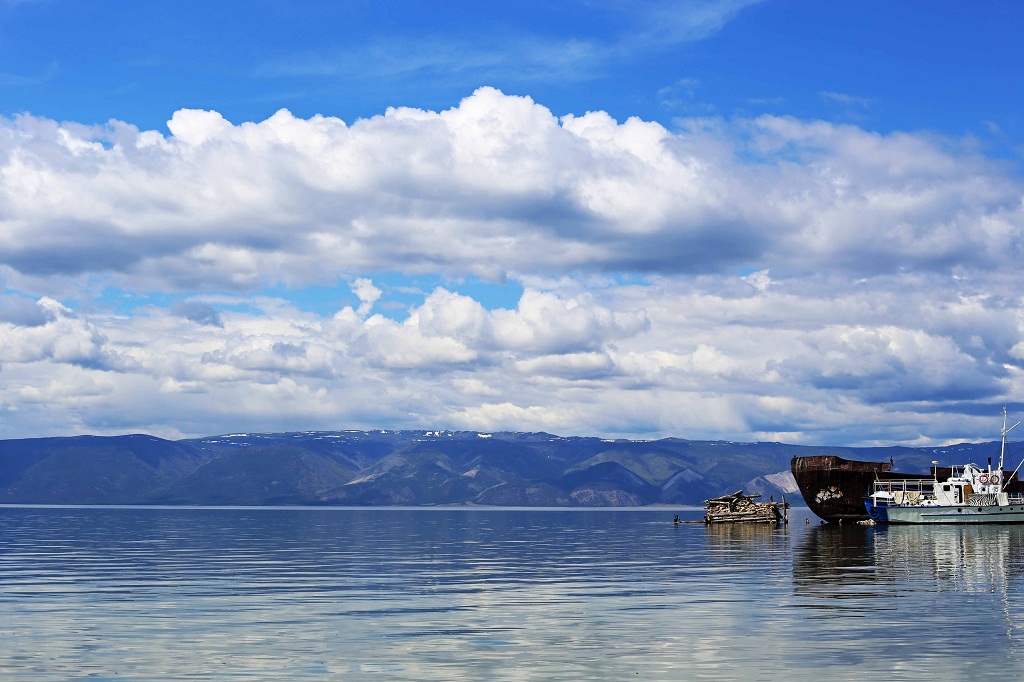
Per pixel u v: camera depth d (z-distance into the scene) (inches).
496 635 1726.1
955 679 1360.7
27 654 1547.7
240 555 3917.3
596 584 2603.3
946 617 1903.3
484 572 3019.2
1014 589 2394.2
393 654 1550.2
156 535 6112.2
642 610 2042.3
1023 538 4835.1
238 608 2095.2
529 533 6486.2
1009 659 1488.7
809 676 1380.4
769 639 1663.4
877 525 6697.8
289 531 6894.7
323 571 3056.1
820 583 2568.9
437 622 1882.4
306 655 1544.0
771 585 2532.0
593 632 1752.0
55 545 4773.6
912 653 1534.2
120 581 2699.3
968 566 3073.3
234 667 1451.8
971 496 6540.4
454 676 1392.7
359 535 6131.9
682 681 1358.3
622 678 1376.7
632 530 7017.7
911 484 7180.1
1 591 2434.8
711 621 1873.8
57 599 2260.1
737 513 7534.5
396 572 3024.1
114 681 1362.0
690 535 5748.0
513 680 1368.1
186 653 1557.6
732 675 1390.3
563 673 1409.9
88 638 1695.4
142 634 1738.4
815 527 6565.0
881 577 2721.5
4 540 5378.9
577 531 6899.6
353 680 1368.1
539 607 2106.3
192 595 2346.2
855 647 1585.9
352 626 1833.2
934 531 5689.0
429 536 5979.3
